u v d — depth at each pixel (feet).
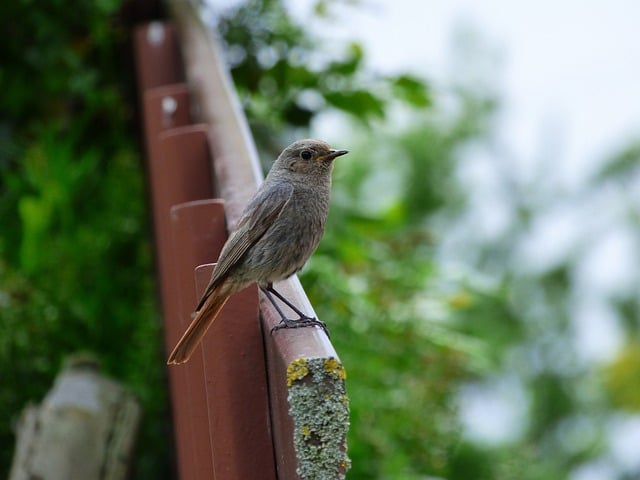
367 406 34.40
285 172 22.04
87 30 37.35
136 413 27.50
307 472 14.62
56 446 26.17
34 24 36.32
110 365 34.37
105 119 38.34
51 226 35.04
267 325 16.96
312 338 15.94
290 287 20.99
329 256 35.14
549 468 61.46
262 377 17.61
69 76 36.96
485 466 48.49
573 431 65.00
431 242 37.99
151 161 30.07
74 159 38.19
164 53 33.68
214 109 26.05
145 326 34.73
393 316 35.68
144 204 36.32
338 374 14.74
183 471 24.98
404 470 35.70
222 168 23.03
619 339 70.13
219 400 17.53
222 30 37.09
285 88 37.11
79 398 26.89
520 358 62.54
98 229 35.99
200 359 19.69
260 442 17.39
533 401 63.93
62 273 34.35
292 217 21.40
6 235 36.06
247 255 20.92
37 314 33.27
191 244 20.86
